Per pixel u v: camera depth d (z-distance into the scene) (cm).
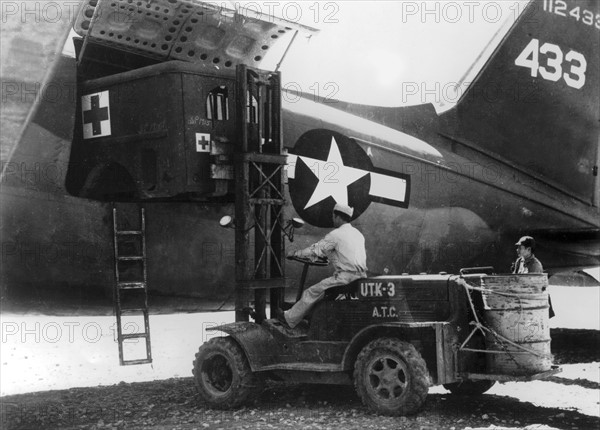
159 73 716
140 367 957
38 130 753
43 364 959
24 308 808
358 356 621
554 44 1140
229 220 717
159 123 717
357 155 973
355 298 669
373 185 986
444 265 1067
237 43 821
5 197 752
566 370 886
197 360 683
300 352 676
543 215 1129
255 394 678
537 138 1127
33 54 743
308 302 677
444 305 633
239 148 715
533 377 607
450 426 582
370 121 1016
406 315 643
